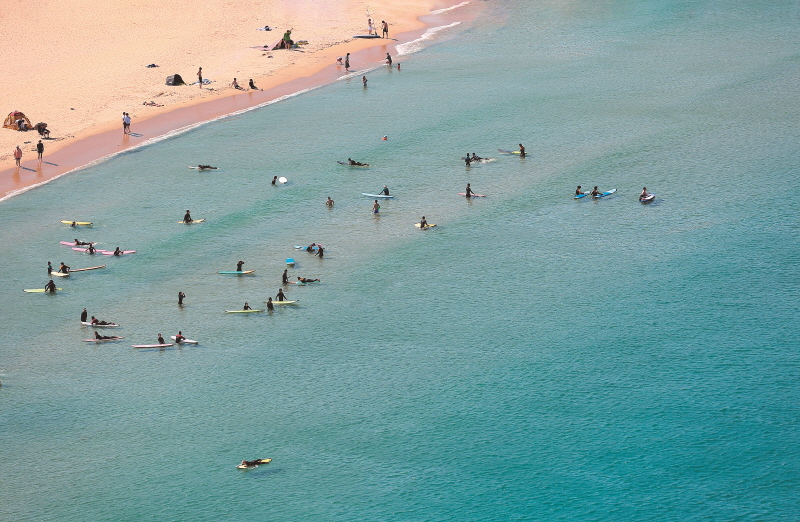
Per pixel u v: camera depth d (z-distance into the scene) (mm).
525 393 77438
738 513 64188
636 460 69438
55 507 65312
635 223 106438
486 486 67312
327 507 65312
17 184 117500
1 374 80312
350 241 104250
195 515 64438
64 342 85188
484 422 74062
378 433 73125
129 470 69125
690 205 110125
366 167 124062
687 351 82250
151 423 74375
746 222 105188
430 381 79438
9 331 86562
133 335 86188
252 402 77062
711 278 94062
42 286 94250
